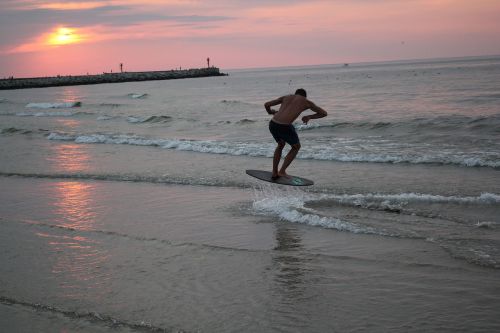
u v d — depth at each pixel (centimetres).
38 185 1214
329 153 1435
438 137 1645
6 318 523
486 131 1695
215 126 2305
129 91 7162
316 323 487
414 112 2431
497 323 473
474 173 1141
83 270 645
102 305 541
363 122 2048
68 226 855
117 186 1166
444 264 620
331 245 714
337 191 1016
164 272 630
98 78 11712
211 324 490
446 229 757
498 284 555
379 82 6244
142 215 911
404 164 1274
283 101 878
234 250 705
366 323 484
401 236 734
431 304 517
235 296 553
